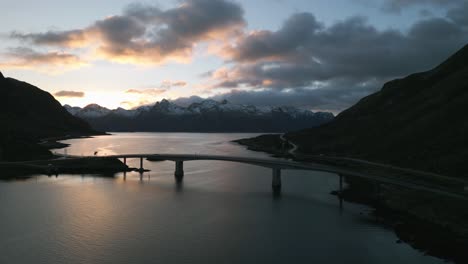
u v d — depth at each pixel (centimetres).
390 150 16700
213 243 6506
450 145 13375
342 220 7912
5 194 10456
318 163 17888
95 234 6931
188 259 5791
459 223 7231
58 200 9706
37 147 18912
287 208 9000
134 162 19000
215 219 8000
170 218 8044
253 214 8400
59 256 5881
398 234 6981
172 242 6538
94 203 9400
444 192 7775
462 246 6222
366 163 15488
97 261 5697
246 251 6128
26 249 6166
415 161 13600
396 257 5878
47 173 14550
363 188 11394
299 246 6384
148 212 8544
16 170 14975
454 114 16262
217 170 16162
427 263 5634
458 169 11081
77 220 7819
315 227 7444
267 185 12188
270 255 5975
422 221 7738
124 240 6612
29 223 7575
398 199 9438
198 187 11862
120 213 8431
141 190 11281
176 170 14575
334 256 5931
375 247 6319
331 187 11756
